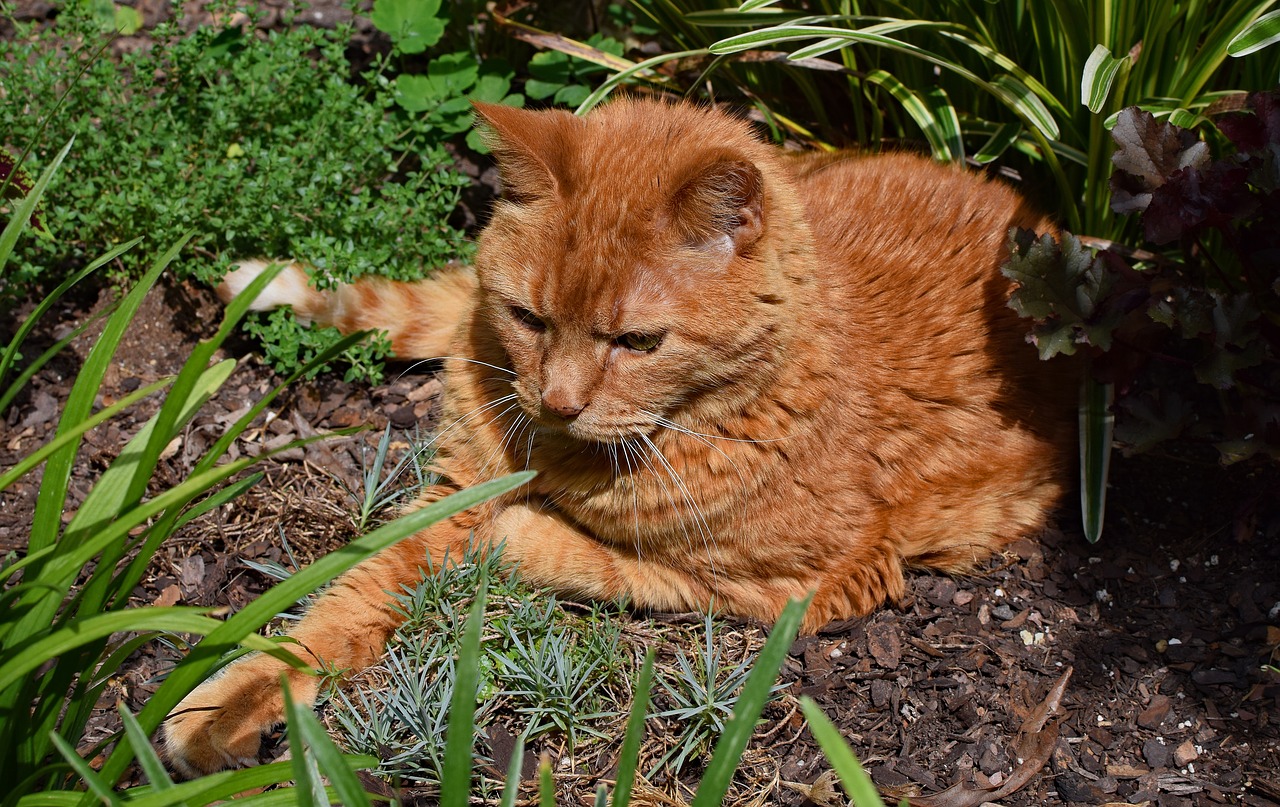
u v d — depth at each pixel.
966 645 0.78
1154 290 0.79
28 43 1.03
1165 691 0.76
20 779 0.63
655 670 0.76
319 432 0.89
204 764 0.72
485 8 1.03
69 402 0.63
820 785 0.71
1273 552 0.80
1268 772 0.72
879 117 0.96
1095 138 0.85
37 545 0.63
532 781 0.72
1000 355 0.82
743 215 0.70
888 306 0.80
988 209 0.85
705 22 0.91
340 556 0.59
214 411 0.89
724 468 0.76
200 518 0.83
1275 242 0.76
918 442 0.80
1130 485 0.85
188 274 0.92
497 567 0.79
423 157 0.93
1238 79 0.89
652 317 0.71
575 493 0.78
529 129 0.72
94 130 0.91
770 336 0.73
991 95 0.94
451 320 0.90
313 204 0.90
